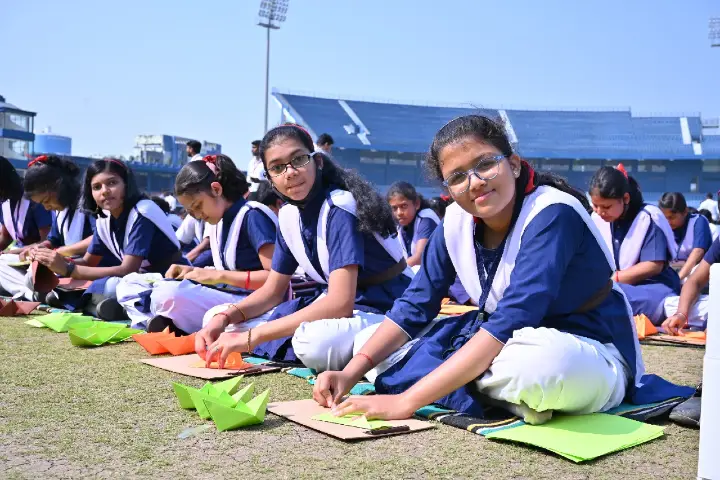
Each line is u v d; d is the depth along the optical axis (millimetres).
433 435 2354
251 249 4281
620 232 5328
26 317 5102
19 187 6727
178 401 2732
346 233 3244
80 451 2129
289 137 3262
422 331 2936
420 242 6703
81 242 5852
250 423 2430
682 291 4406
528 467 2045
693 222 6891
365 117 50312
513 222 2490
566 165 49562
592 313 2607
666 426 2502
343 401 2602
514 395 2377
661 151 48750
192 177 4156
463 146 2357
